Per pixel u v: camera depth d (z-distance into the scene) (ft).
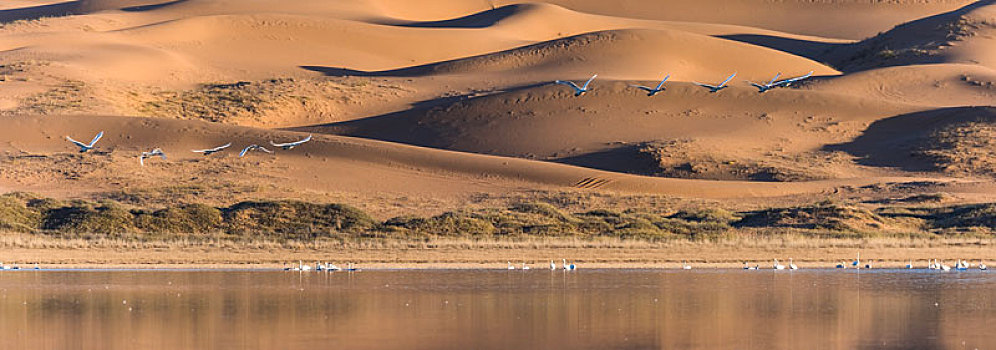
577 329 360.48
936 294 451.12
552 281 501.15
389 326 366.43
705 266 581.94
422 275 529.04
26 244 652.07
